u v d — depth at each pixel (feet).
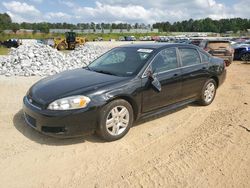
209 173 12.01
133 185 11.12
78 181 11.39
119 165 12.60
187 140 15.24
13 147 13.93
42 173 11.90
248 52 57.88
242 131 16.49
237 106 21.47
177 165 12.61
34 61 34.65
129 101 15.38
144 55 17.12
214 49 44.24
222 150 14.08
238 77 35.40
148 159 13.15
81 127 13.67
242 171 12.21
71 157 13.17
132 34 315.37
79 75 16.43
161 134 15.97
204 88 20.59
